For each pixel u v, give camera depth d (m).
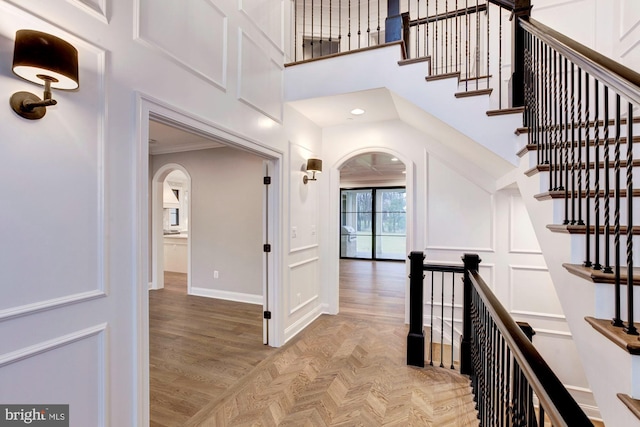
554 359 3.48
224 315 4.10
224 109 2.37
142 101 1.69
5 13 1.15
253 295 4.70
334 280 4.24
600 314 1.23
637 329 1.10
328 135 4.29
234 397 2.28
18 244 1.19
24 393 1.21
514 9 2.51
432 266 2.80
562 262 1.60
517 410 1.14
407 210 3.96
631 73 1.02
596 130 1.34
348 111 3.59
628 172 1.07
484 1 3.80
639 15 2.68
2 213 1.15
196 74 2.09
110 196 1.52
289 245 3.41
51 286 1.29
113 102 1.54
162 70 1.83
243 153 4.81
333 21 5.02
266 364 2.79
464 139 2.83
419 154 3.91
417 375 2.62
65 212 1.34
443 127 2.92
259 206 4.70
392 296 5.23
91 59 1.44
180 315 4.10
